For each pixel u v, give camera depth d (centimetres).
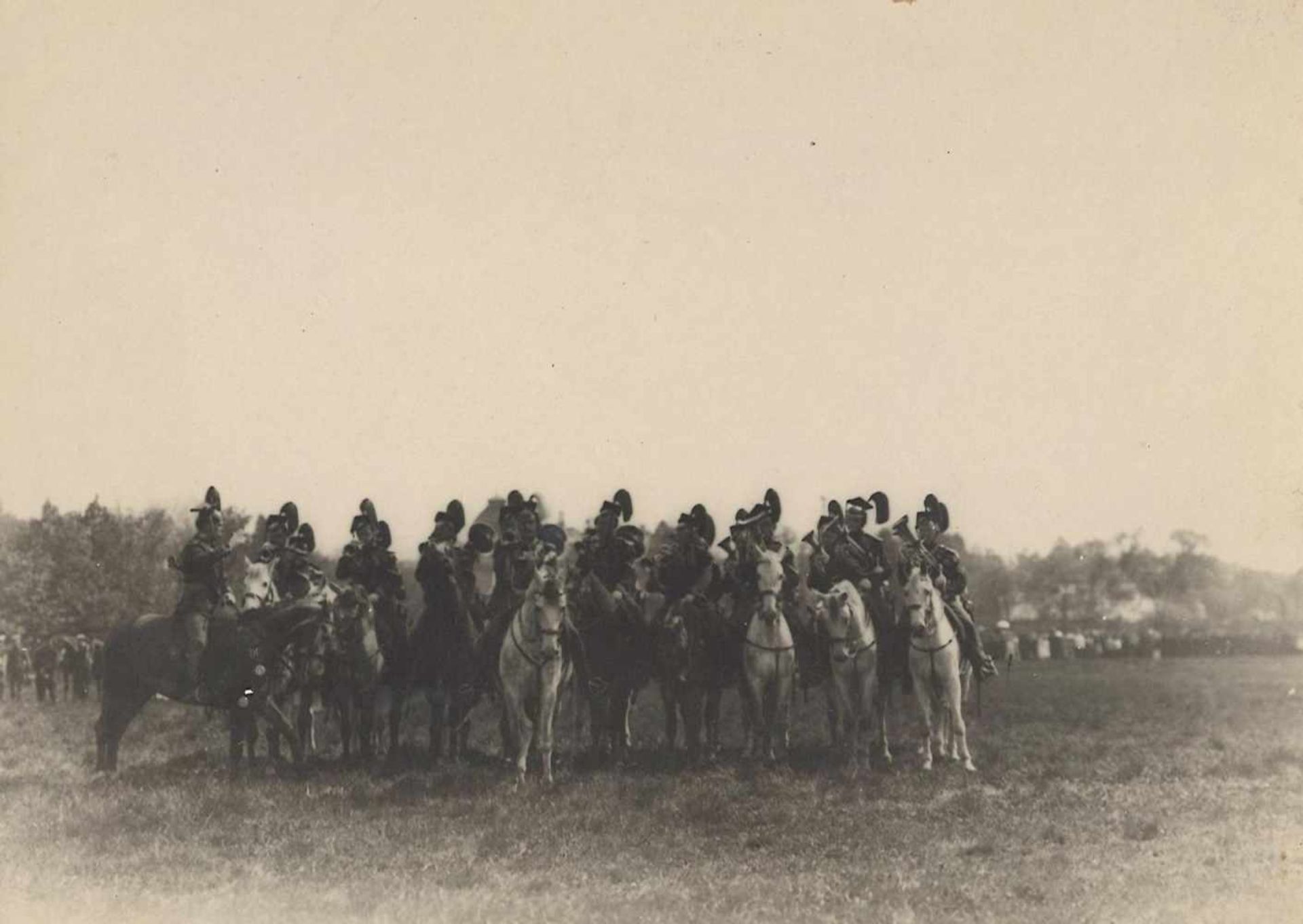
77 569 2834
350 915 1114
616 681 1683
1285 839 1317
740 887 1174
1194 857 1276
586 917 1098
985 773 1602
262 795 1495
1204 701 2486
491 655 1652
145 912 1145
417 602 1916
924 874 1218
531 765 1659
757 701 1659
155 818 1390
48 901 1167
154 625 1664
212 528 1680
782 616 1677
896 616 1711
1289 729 2022
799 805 1429
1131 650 3416
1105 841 1321
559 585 1547
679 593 1691
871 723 1780
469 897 1154
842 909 1120
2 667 2878
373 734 1761
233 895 1162
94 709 2647
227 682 1622
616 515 1714
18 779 1608
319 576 1727
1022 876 1210
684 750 1764
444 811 1421
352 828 1360
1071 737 1933
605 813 1390
